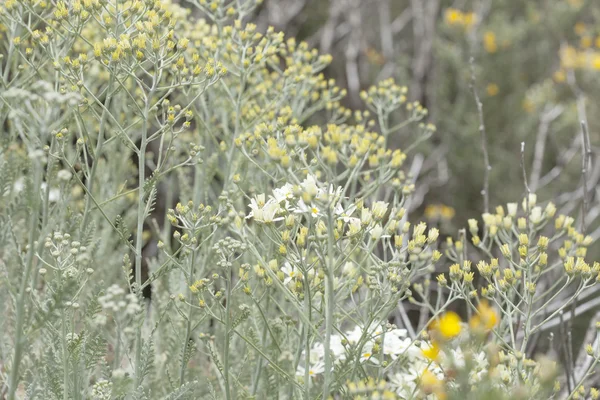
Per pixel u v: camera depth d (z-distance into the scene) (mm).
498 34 8445
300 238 2562
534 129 8047
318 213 2656
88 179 2998
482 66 8305
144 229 5953
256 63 3670
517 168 7727
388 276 2723
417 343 2988
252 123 3809
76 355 2699
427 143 7875
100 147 2984
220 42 3791
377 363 3010
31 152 2178
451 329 2307
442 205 7223
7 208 3129
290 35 9000
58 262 2592
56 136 2789
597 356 2791
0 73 3336
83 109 3037
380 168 3148
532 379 2545
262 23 8617
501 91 8344
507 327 3369
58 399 2789
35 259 3342
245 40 3891
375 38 9562
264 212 2707
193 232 2836
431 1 8766
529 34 9312
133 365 3076
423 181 7707
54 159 2883
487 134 7949
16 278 3158
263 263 2670
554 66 9094
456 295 2959
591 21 9414
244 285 2830
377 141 3293
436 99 8203
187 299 3463
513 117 8109
